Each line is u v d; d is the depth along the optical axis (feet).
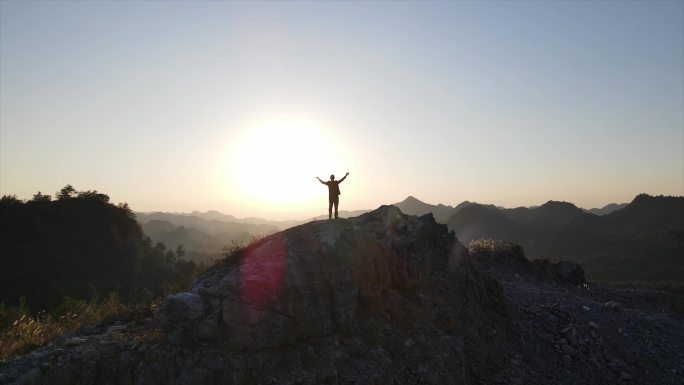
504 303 56.59
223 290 37.63
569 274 94.68
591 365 51.47
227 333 35.78
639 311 79.92
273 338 36.73
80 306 95.55
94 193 396.57
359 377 36.17
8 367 32.60
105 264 322.55
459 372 40.57
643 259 494.18
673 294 98.63
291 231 46.52
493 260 92.27
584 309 64.54
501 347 48.60
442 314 46.85
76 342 35.96
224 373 33.60
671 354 59.06
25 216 311.47
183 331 35.63
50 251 295.69
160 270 357.82
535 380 45.19
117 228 373.81
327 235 43.47
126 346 35.42
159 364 33.63
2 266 260.42
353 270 42.65
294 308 38.29
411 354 40.22
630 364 53.88
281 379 34.19
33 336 45.93
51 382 31.91
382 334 41.32
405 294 47.65
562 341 54.85
